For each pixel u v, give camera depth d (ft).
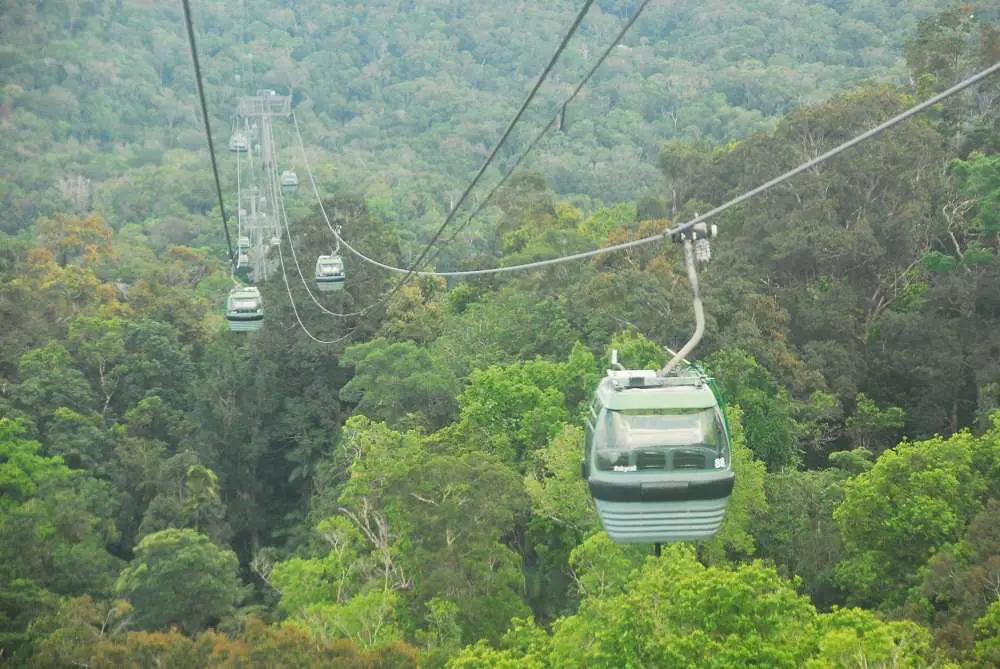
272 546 217.15
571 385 169.48
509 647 121.29
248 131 537.65
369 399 195.31
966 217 215.51
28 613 143.84
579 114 581.53
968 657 95.76
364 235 246.27
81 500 172.35
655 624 94.43
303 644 106.01
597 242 252.42
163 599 153.17
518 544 159.43
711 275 207.62
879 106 232.73
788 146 227.40
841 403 184.85
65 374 211.00
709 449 55.62
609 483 55.57
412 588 133.39
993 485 134.00
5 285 242.17
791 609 95.86
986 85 257.75
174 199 486.38
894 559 126.82
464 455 141.59
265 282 238.89
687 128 517.96
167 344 228.84
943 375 187.11
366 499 147.23
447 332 216.54
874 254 203.62
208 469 196.13
